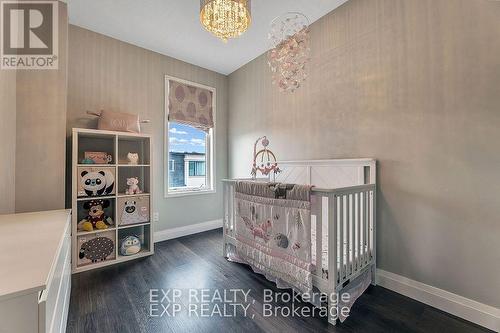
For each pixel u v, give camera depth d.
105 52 2.67
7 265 0.83
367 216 1.88
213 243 2.98
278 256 1.83
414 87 1.74
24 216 1.63
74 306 1.66
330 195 1.51
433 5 1.65
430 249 1.68
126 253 2.47
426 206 1.70
